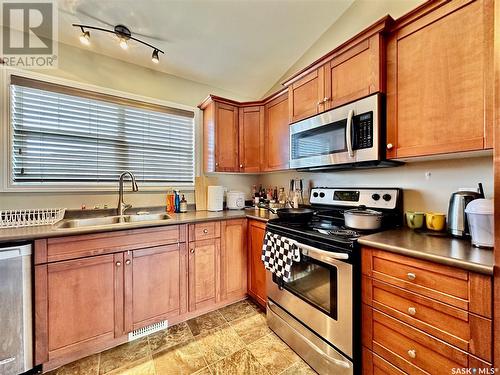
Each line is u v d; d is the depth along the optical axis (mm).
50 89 1896
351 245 1233
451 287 907
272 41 2234
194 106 2668
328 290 1361
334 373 1313
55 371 1415
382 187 1768
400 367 1067
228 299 2174
